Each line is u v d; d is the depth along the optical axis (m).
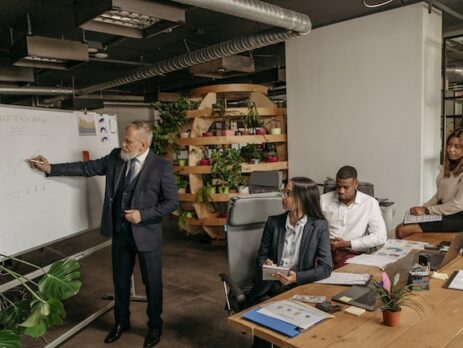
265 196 2.36
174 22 3.06
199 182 5.19
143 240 2.56
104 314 3.18
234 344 2.68
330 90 4.71
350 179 2.53
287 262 2.13
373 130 4.41
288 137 5.23
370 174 4.48
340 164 4.72
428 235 2.62
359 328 1.36
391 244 2.38
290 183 2.13
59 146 2.71
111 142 3.27
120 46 5.79
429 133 4.22
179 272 4.18
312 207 2.11
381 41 4.24
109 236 2.66
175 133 5.35
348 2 4.09
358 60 4.44
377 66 4.30
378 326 1.37
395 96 4.20
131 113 10.78
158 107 5.52
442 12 4.37
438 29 4.26
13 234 2.31
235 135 4.98
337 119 4.69
